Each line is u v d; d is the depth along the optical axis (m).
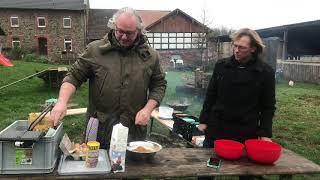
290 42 20.39
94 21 33.25
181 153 2.70
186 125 4.98
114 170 2.22
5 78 14.31
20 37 30.19
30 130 2.24
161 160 2.52
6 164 2.08
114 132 2.24
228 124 3.07
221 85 3.08
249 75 2.96
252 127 3.04
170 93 12.70
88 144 2.23
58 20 30.28
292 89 13.97
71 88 2.65
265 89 3.00
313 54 20.86
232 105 3.04
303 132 6.91
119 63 2.65
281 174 2.47
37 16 30.11
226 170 2.40
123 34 2.51
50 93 11.71
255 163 2.57
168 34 30.83
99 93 2.68
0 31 20.28
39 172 2.12
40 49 30.75
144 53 2.70
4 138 2.01
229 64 3.04
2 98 10.45
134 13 2.55
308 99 11.24
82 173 2.17
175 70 26.20
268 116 3.02
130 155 2.47
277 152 2.53
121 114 2.68
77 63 2.72
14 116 8.05
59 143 2.42
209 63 22.39
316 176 4.45
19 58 27.91
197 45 27.61
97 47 2.66
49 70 12.37
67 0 30.64
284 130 7.05
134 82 2.66
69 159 2.39
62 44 30.56
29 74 15.72
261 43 2.89
